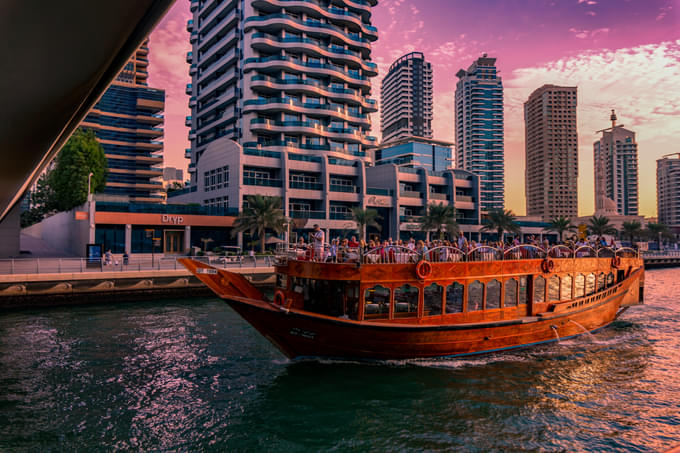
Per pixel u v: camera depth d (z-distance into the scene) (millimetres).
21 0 5555
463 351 16344
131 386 13875
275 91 71500
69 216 50125
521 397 13023
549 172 193875
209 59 81750
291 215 60031
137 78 106062
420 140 108250
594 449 10195
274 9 72688
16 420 11477
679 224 181500
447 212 62281
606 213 112312
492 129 174000
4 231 42594
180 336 19875
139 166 97125
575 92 196125
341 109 75188
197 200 67500
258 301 14906
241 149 56125
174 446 10273
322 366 15406
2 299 25719
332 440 10547
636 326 22672
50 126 11047
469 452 10023
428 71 185625
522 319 17391
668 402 12789
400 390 13430
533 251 18922
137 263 35031
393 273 15117
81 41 7043
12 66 7391
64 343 18594
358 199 66312
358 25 80875
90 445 10297
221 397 13031
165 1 6477
